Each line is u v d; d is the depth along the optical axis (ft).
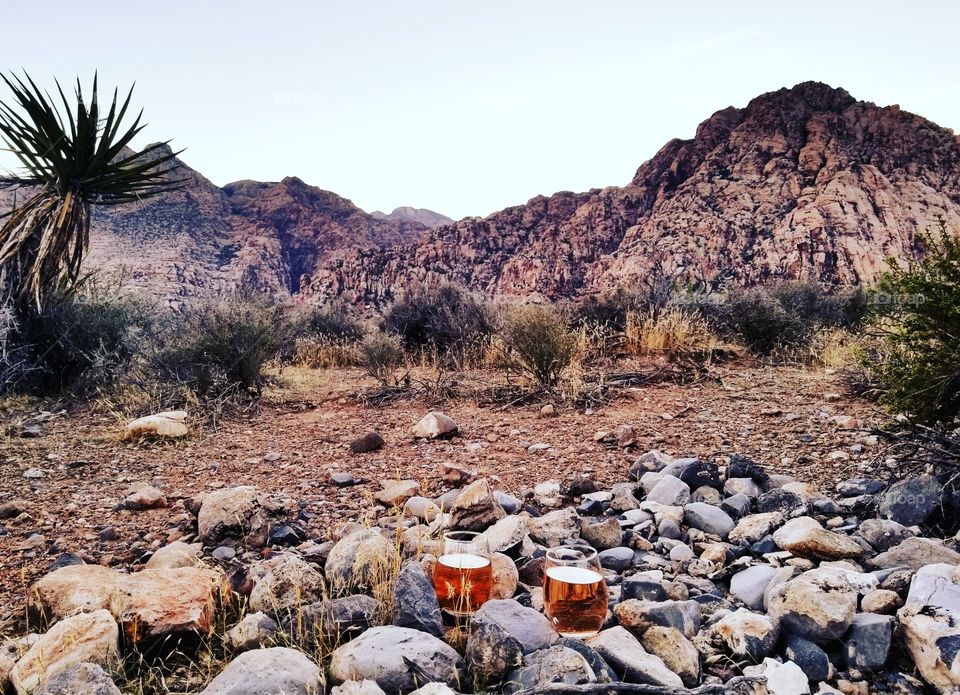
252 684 6.23
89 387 28.27
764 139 286.66
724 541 11.58
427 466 17.35
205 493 14.84
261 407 26.16
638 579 8.95
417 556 9.73
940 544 9.43
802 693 6.46
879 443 15.90
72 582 8.74
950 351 12.98
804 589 7.57
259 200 531.50
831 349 31.19
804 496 12.64
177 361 27.99
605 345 35.58
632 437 18.62
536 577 9.59
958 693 6.20
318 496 15.01
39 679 6.39
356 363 40.57
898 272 13.98
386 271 276.41
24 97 28.19
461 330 38.81
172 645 7.68
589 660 6.79
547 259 278.26
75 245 30.78
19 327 28.32
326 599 8.13
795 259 210.18
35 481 16.21
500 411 23.75
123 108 30.32
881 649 6.96
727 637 7.51
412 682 6.61
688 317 37.81
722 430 19.35
